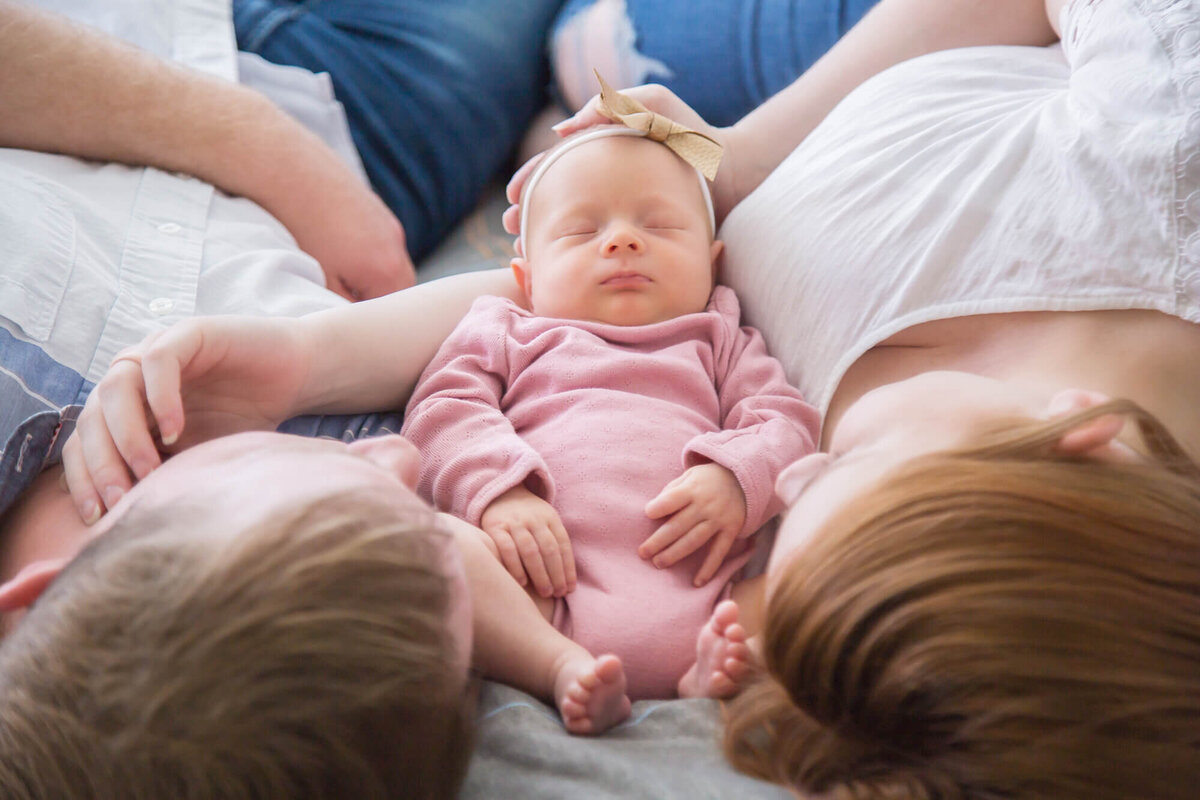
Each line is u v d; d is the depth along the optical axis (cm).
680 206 108
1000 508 53
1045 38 119
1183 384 77
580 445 90
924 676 50
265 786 47
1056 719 48
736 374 99
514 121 159
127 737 47
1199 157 75
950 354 88
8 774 49
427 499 92
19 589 58
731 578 87
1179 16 81
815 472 68
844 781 54
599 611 80
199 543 51
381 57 150
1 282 84
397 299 105
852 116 109
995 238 86
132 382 77
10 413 79
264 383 88
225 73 137
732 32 148
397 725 50
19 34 112
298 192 126
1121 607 50
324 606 50
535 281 109
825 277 96
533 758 65
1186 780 48
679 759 65
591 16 157
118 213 106
